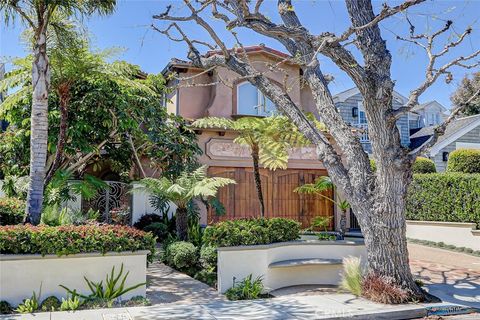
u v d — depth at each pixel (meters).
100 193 15.13
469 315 7.41
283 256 9.63
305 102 18.47
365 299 8.02
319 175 17.64
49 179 10.45
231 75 16.94
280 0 9.65
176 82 17.39
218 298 8.11
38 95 9.31
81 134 13.04
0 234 7.09
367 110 8.23
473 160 16.61
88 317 6.64
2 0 9.17
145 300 7.66
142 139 14.92
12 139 13.70
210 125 14.34
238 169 16.47
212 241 8.80
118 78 12.33
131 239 7.91
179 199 11.72
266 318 6.70
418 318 7.22
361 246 10.05
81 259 7.55
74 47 10.56
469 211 14.54
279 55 17.48
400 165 8.04
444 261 12.70
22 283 7.15
